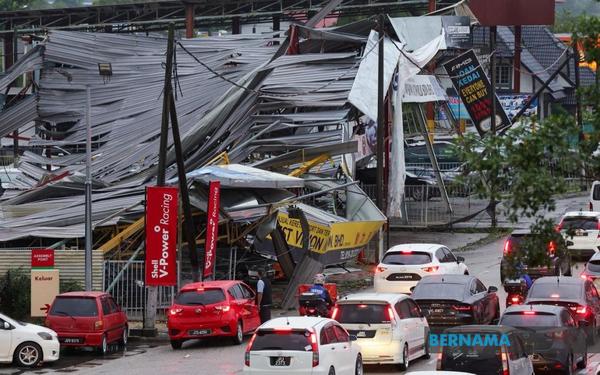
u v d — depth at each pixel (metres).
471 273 104.44
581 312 68.19
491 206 138.00
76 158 120.81
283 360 53.34
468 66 137.75
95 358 71.50
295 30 132.75
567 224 107.44
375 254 117.00
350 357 57.41
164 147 81.06
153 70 135.12
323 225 94.81
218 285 74.06
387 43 129.62
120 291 87.19
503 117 139.00
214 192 82.75
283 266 96.75
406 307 64.69
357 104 115.81
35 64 139.25
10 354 68.12
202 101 124.00
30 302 84.31
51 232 90.44
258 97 119.81
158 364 67.50
